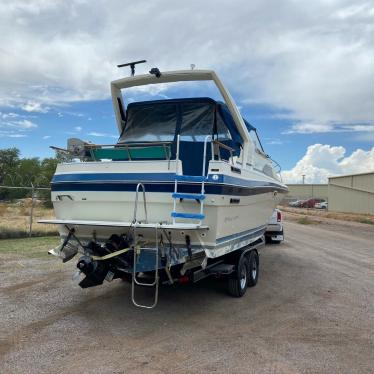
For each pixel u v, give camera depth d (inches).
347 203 1934.1
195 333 206.1
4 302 252.5
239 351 183.8
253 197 276.7
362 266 413.7
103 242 236.7
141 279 242.8
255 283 317.7
